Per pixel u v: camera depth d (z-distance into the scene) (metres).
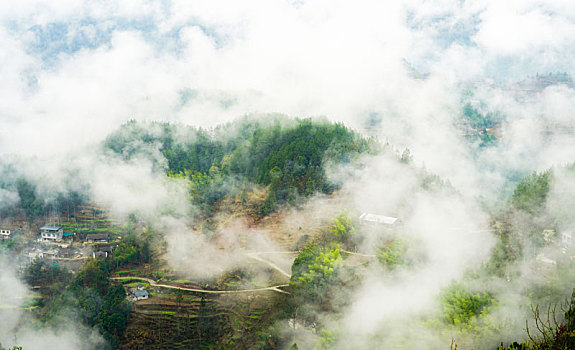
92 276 166.25
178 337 138.88
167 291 158.88
